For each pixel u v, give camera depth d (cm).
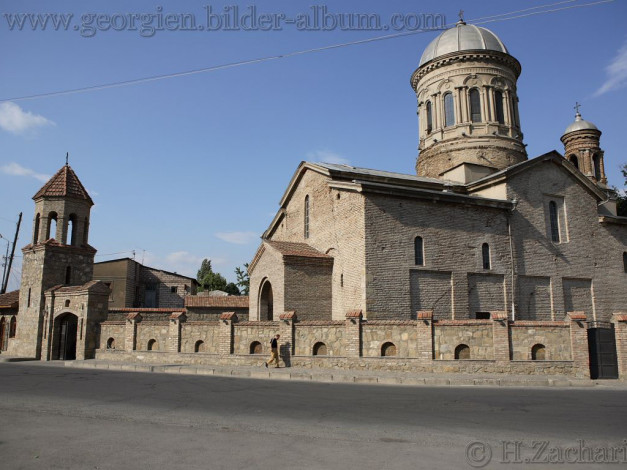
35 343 3188
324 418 1150
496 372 2083
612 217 3391
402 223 2725
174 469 766
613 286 3344
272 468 771
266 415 1183
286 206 3672
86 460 809
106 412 1217
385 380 1922
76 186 3512
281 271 2812
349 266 2733
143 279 5359
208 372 2223
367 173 3095
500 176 3103
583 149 4481
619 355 2062
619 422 1130
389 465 788
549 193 3238
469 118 3831
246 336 2466
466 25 4153
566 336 2147
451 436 984
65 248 3372
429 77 4050
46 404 1330
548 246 3153
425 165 3962
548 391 1681
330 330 2302
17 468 769
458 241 2861
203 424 1080
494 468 788
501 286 2945
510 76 3969
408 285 2667
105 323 3036
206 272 8288
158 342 2755
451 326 2147
